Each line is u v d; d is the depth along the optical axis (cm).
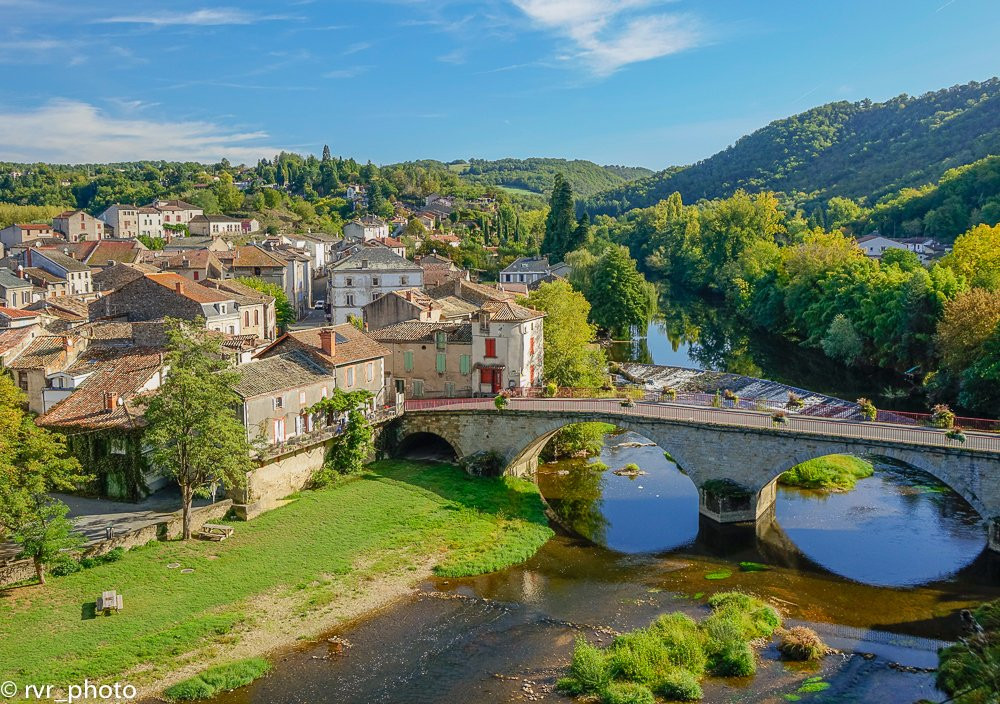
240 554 4409
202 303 8200
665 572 4578
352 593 4150
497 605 4112
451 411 6194
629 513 5609
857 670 3434
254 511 4934
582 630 3844
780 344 12125
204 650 3522
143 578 4038
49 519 4397
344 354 6262
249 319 9569
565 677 3394
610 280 12481
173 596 3900
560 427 5894
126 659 3378
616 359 11450
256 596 4016
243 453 4638
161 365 5553
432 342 7156
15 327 7231
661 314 15738
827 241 13100
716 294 17800
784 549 4884
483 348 7019
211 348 4688
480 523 5188
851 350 9981
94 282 11362
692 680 3294
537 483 6281
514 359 6994
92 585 3912
